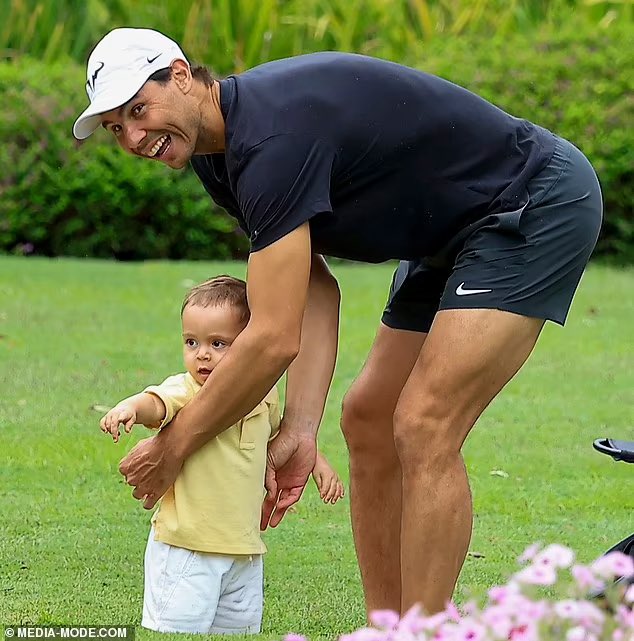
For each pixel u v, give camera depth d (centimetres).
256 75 1366
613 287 4325
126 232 5016
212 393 1365
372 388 1555
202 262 4888
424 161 1379
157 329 3500
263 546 1493
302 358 1576
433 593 1381
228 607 1478
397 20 5531
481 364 1365
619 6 5681
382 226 1401
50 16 5494
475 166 1394
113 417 1392
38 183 4962
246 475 1462
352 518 1594
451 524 1373
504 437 2544
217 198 1463
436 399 1368
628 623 1034
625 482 2278
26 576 1744
